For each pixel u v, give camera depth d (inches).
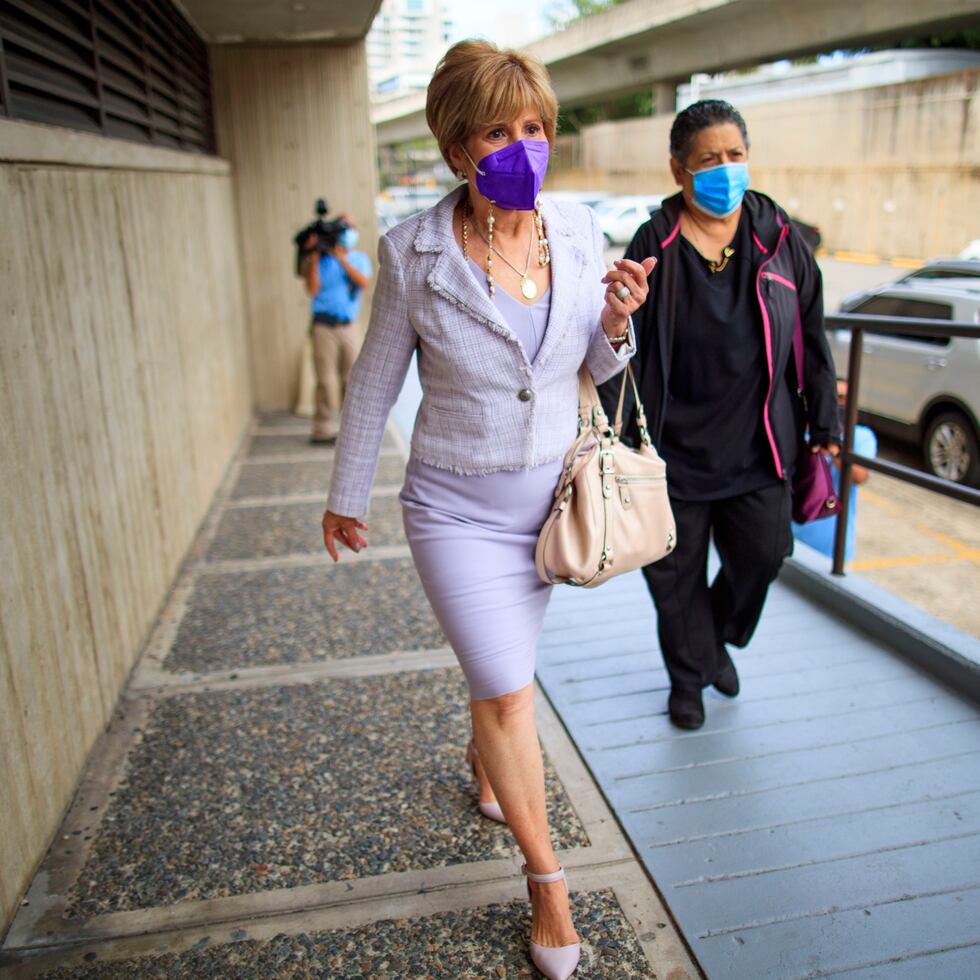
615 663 125.1
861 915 79.0
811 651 125.4
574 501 74.8
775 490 98.0
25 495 90.3
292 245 297.1
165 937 79.0
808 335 97.4
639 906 81.2
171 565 157.9
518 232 71.5
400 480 222.5
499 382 70.8
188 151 220.4
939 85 740.0
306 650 133.0
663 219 92.7
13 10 105.8
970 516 244.7
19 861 83.5
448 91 66.4
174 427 167.9
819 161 885.8
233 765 104.3
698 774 99.2
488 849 89.5
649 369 94.3
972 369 254.5
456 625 73.2
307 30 262.4
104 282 125.3
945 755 101.3
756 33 882.8
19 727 85.1
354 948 77.4
